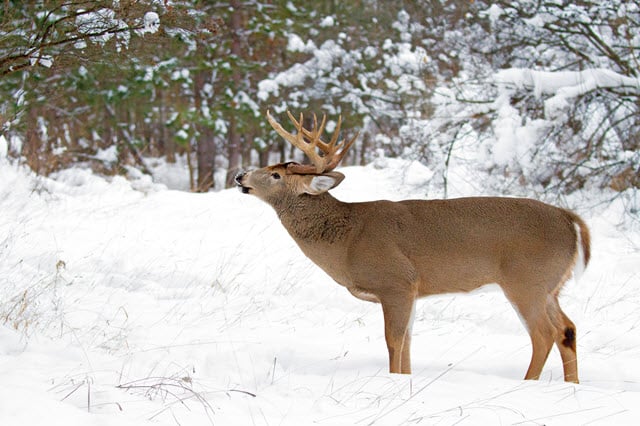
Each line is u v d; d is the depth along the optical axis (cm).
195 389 662
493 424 589
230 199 1652
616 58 1741
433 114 1892
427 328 969
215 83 2866
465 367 812
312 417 597
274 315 996
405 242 809
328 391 682
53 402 557
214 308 1010
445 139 1820
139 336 862
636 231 1420
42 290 977
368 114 2927
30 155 1933
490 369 809
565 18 1781
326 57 2931
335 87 2923
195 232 1411
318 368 791
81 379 657
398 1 2959
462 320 1016
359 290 834
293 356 823
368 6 3044
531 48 1919
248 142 3719
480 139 1798
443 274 809
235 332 899
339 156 865
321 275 1198
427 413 613
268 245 1348
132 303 1008
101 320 912
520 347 882
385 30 2966
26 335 797
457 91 1833
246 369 761
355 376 743
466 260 798
